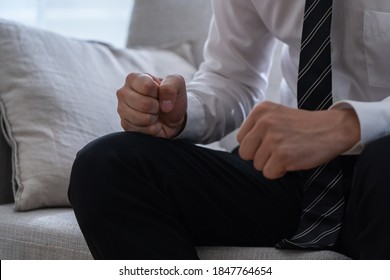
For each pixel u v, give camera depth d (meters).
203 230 1.15
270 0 1.37
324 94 1.15
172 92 1.18
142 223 1.04
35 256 1.35
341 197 1.14
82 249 1.27
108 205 1.03
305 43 1.18
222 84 1.47
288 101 1.52
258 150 1.00
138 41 2.14
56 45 1.72
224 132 1.44
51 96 1.61
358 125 0.98
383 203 0.88
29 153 1.55
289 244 1.09
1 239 1.41
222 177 1.18
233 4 1.46
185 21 2.11
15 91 1.61
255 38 1.49
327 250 1.07
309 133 0.98
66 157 1.56
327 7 1.18
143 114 1.17
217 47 1.51
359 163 0.93
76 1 2.82
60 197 1.55
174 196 1.10
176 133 1.28
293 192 1.25
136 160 1.07
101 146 1.07
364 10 1.26
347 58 1.30
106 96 1.73
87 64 1.76
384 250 0.88
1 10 2.94
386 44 1.26
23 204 1.51
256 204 1.20
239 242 1.19
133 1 2.18
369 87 1.30
